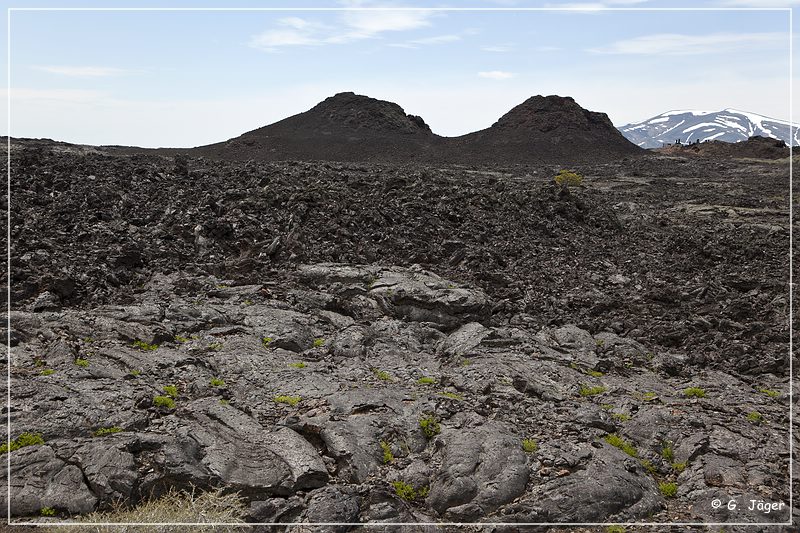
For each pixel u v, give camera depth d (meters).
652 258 33.53
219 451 12.59
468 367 17.91
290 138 137.38
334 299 22.25
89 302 20.58
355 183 38.69
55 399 13.77
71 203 28.45
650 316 24.53
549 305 24.92
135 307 19.83
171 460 12.09
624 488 12.47
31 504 11.13
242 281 23.98
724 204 58.19
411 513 11.78
